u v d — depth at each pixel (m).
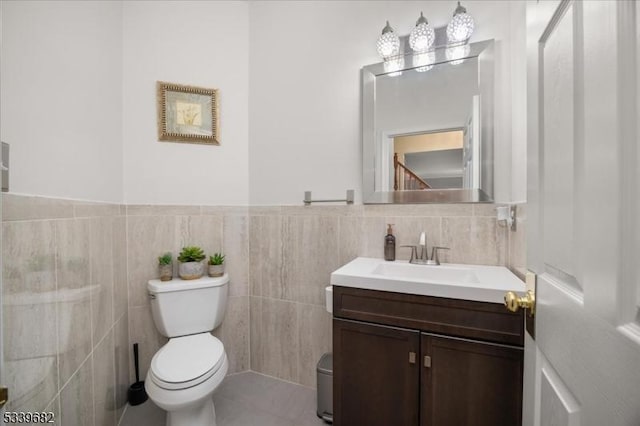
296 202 1.84
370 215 1.65
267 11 1.90
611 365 0.37
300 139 1.83
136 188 1.71
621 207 0.36
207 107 1.88
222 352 1.41
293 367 1.85
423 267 1.42
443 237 1.51
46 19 1.05
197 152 1.86
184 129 1.82
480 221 1.44
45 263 0.92
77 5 1.25
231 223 1.94
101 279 1.34
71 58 1.20
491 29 1.41
